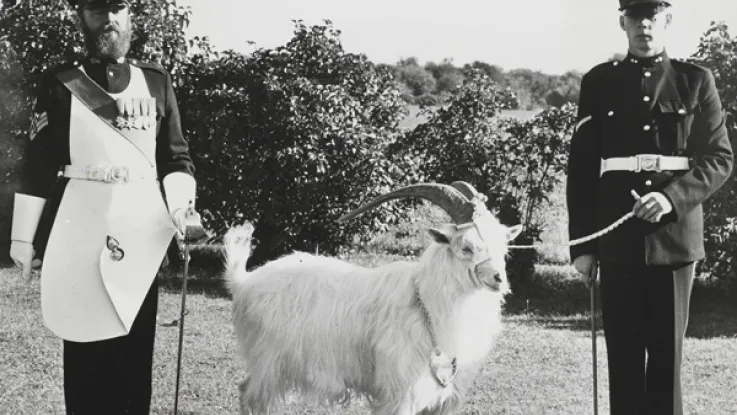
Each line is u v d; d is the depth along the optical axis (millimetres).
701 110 4906
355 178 13094
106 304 4352
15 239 4359
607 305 4965
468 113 13422
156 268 4461
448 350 4891
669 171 4840
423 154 13883
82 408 4441
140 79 4562
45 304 4324
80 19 4480
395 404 4953
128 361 4488
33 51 14430
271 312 5281
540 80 20578
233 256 5590
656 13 4902
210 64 14227
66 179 4426
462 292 4828
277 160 13125
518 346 8961
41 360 7617
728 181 11383
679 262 4785
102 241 4363
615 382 4949
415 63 23156
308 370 5230
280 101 13188
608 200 4957
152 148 4516
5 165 14914
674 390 4852
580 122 5184
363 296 5129
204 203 13711
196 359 7938
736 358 8531
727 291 12414
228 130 13469
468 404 6676
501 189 12938
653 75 4945
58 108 4410
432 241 4992
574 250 5105
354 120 13234
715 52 11891
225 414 6176
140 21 13273
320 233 13367
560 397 6953
